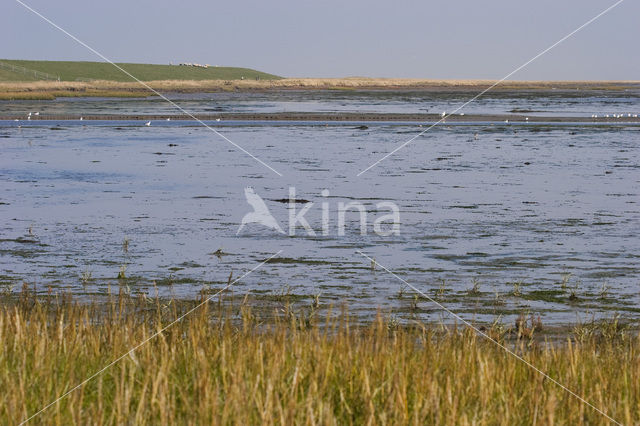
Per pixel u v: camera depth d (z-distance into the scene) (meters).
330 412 6.45
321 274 17.23
